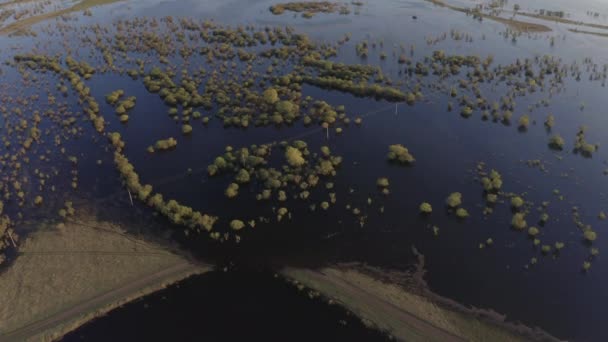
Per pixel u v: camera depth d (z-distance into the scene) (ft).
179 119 451.53
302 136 418.51
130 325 244.83
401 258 283.18
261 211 324.60
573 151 386.11
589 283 262.67
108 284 267.80
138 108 475.31
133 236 303.68
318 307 252.83
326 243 295.69
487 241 291.58
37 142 414.82
